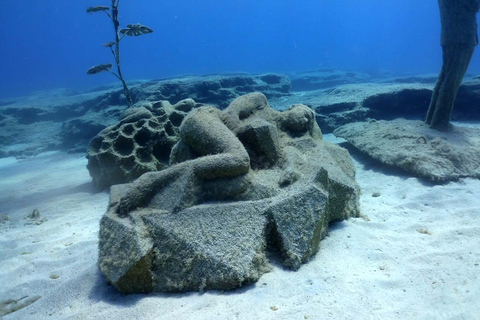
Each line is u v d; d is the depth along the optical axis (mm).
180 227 3312
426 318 2523
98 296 3246
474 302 2641
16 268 4043
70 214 6031
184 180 3633
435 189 5270
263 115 4953
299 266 3244
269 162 4324
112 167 7277
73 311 3070
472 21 6703
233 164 3637
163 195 3678
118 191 4234
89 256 4133
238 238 3188
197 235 3229
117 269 3150
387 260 3352
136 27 10586
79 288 3404
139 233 3264
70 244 4629
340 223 4219
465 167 5766
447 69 7062
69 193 7551
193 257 3104
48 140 15531
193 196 3598
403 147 6574
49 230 5230
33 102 22047
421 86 12031
